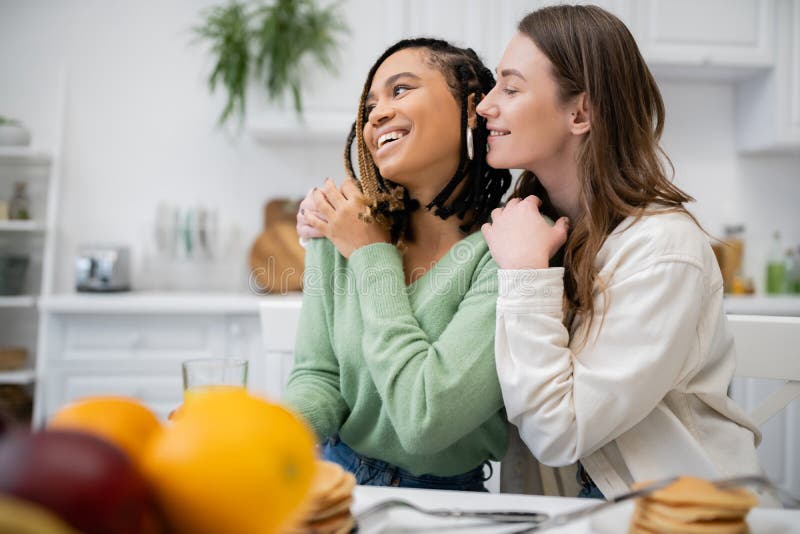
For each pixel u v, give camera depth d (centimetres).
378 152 91
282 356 116
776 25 242
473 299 86
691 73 257
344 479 48
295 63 236
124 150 268
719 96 273
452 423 77
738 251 262
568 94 87
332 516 46
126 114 268
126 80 267
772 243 271
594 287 82
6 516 21
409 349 81
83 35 267
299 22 237
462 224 98
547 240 81
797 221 276
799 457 217
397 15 237
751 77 260
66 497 25
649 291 77
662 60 240
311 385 96
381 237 95
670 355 76
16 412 233
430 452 80
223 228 260
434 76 91
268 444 31
